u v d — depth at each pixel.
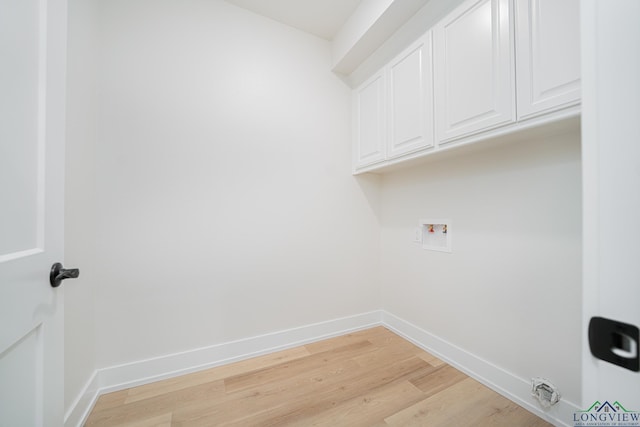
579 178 1.07
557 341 1.13
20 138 0.58
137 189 1.40
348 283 2.09
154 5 1.46
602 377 0.40
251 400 1.27
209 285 1.58
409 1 1.40
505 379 1.30
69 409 1.03
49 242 0.68
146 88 1.43
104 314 1.31
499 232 1.35
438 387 1.38
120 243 1.35
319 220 1.97
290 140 1.86
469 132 1.22
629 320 0.38
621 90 0.39
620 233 0.39
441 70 1.36
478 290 1.45
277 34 1.83
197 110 1.55
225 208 1.63
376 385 1.39
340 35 1.92
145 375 1.39
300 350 1.78
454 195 1.59
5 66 0.54
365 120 1.99
